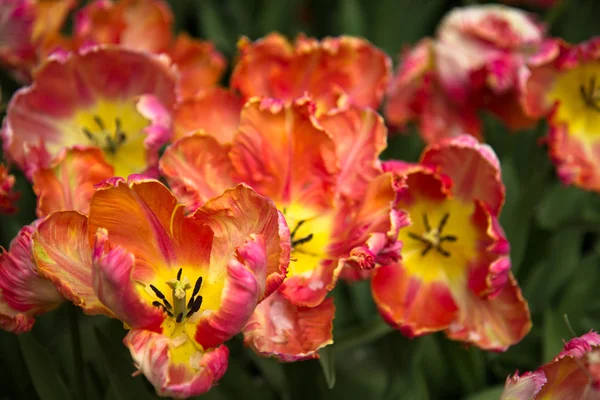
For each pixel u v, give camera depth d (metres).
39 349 0.71
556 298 0.90
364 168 0.69
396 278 0.73
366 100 0.77
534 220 0.87
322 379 0.80
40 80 0.74
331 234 0.70
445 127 0.89
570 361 0.64
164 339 0.62
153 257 0.65
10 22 0.85
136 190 0.62
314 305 0.66
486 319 0.72
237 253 0.61
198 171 0.68
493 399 0.78
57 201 0.67
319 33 1.14
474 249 0.73
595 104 0.83
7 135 0.73
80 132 0.75
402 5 1.06
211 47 0.87
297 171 0.70
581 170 0.81
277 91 0.76
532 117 0.84
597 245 0.94
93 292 0.63
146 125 0.75
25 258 0.64
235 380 0.80
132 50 0.74
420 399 0.77
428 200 0.73
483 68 0.87
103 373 0.78
